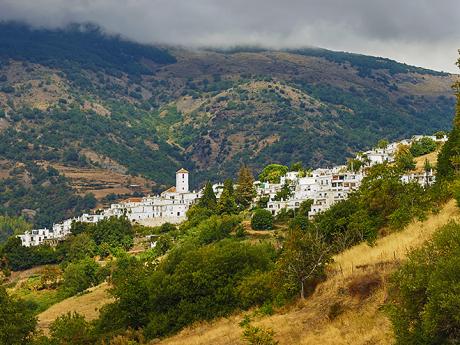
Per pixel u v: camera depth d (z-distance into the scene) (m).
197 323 83.00
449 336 41.19
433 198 85.56
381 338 52.22
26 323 83.94
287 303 72.75
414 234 72.25
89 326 95.06
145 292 91.12
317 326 61.53
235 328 73.50
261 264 90.00
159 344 80.31
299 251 74.00
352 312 60.03
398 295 47.44
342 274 69.19
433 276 41.69
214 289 85.50
